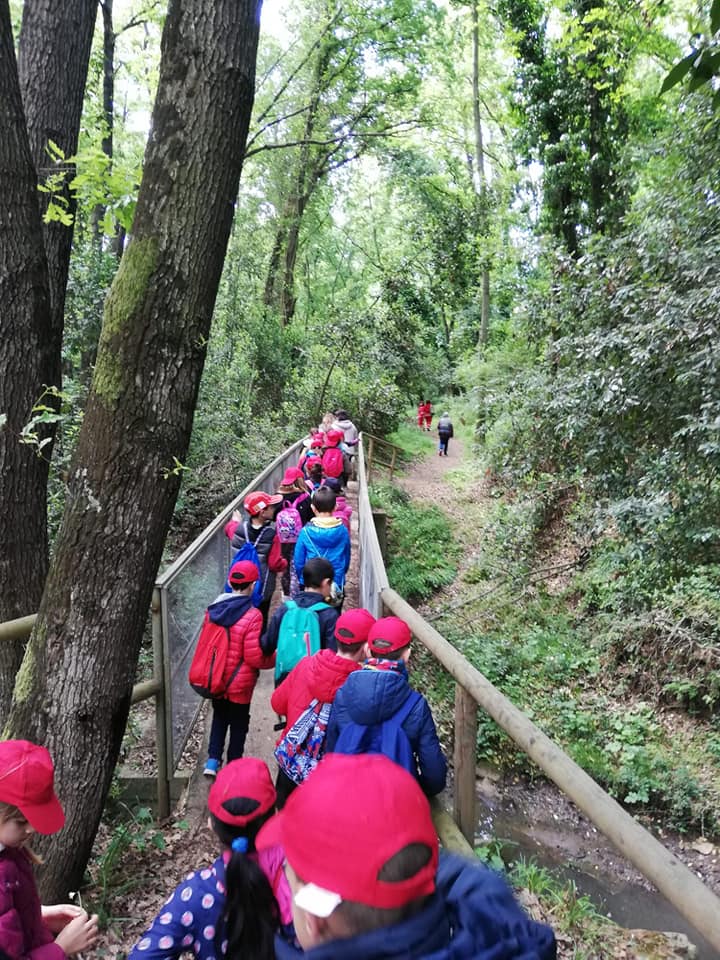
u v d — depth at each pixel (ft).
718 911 4.48
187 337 10.44
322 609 13.67
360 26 82.48
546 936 3.30
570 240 56.70
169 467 10.62
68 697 10.62
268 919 5.79
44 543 14.40
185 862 13.99
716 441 22.03
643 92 53.72
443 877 3.53
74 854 10.88
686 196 28.40
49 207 14.55
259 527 20.44
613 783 28.60
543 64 55.11
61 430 25.93
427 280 94.07
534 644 37.24
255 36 10.53
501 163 87.25
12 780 6.40
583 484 32.32
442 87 97.30
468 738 10.34
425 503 61.41
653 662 33.09
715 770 28.45
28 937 6.51
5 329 13.23
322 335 78.18
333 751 9.34
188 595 18.60
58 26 15.74
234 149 10.40
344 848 2.85
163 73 10.28
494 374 60.08
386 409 77.71
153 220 10.22
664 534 26.16
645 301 26.40
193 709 19.35
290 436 63.10
